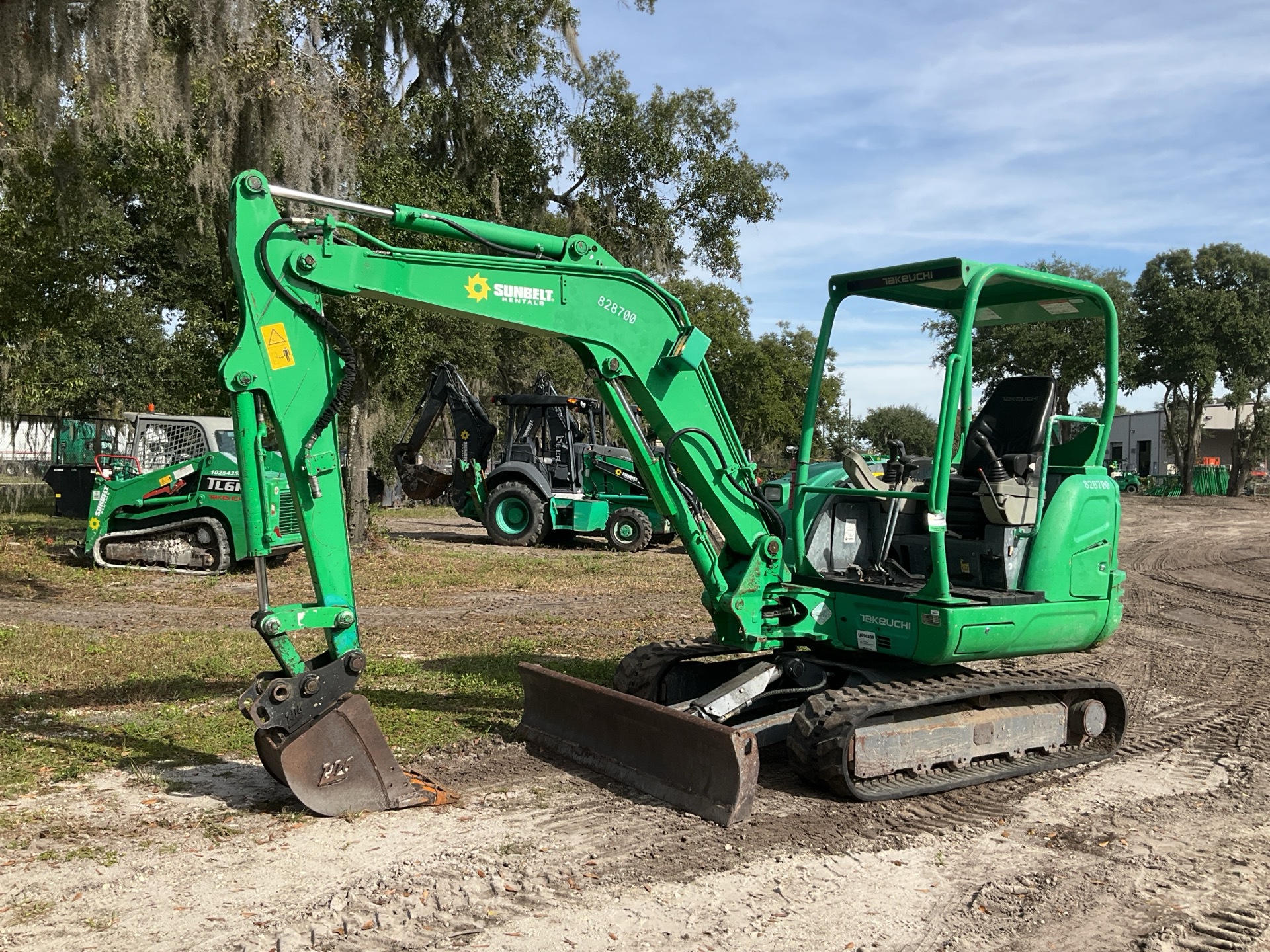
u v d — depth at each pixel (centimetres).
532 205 1905
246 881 418
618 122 1945
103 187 1477
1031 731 620
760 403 4528
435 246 1439
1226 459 5706
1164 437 5409
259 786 539
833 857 468
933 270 581
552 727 621
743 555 611
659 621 1110
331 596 497
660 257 2027
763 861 460
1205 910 420
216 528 1371
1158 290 4331
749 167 2075
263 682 502
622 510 1841
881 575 633
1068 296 636
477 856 450
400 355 1509
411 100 1688
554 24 1794
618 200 2027
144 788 532
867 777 545
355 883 416
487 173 1764
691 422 580
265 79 1170
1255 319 4216
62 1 1002
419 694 752
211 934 371
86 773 554
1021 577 602
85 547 1409
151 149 1352
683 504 596
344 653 505
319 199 486
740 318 4762
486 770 578
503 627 1055
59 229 1465
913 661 604
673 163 1994
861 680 605
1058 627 604
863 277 622
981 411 657
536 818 503
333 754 495
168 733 632
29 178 1331
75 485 1573
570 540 2009
